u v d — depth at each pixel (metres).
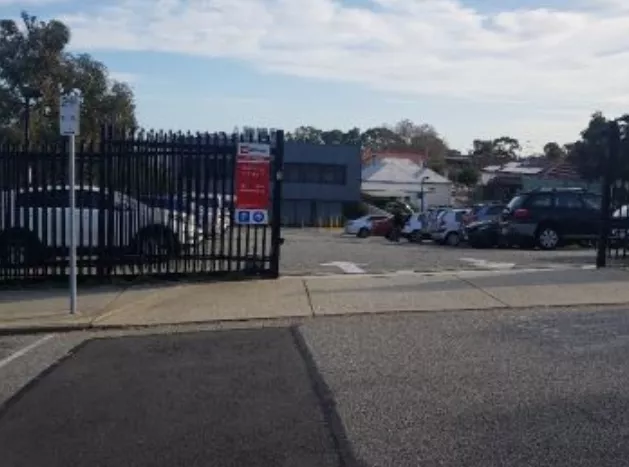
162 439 6.04
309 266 15.70
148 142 13.39
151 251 13.50
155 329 10.39
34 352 9.26
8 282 13.50
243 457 5.62
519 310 10.83
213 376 7.79
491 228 24.73
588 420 6.12
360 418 6.33
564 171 69.94
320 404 6.73
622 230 14.91
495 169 98.81
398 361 8.06
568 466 5.26
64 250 13.42
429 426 6.10
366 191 86.56
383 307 11.07
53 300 12.18
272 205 13.40
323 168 76.62
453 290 12.11
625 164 14.43
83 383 7.70
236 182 13.35
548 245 23.14
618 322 9.74
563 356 8.07
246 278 13.45
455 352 8.38
